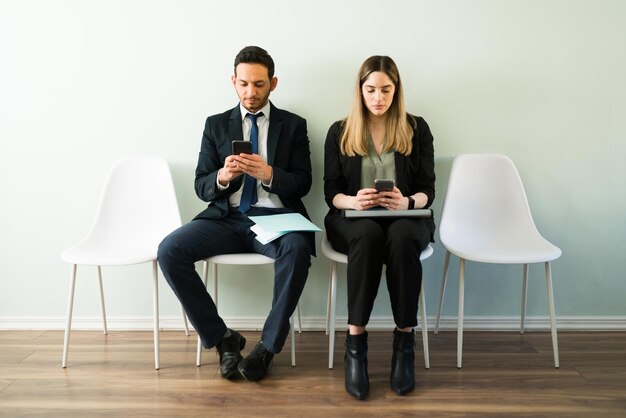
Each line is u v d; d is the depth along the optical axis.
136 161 1.98
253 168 1.69
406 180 1.80
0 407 1.44
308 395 1.51
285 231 1.58
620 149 2.01
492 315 2.10
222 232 1.75
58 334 2.06
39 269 2.09
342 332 2.09
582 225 2.05
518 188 1.91
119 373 1.67
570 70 1.98
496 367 1.71
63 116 2.03
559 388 1.54
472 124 2.02
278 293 1.61
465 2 1.97
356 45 1.99
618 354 1.82
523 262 1.63
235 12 1.98
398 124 1.77
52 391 1.54
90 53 2.00
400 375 1.51
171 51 2.00
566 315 2.09
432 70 2.00
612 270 2.06
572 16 1.96
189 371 1.69
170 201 1.94
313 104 2.03
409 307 1.48
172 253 1.60
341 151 1.81
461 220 1.92
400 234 1.49
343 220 1.65
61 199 2.06
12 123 2.03
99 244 1.85
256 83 1.73
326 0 1.97
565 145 2.02
